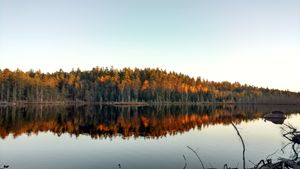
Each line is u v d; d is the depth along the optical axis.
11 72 126.69
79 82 157.88
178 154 25.61
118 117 65.50
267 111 100.62
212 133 38.56
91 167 21.62
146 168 21.16
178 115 73.81
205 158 23.80
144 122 54.22
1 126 44.41
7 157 24.62
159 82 172.12
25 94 129.50
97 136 36.19
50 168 21.31
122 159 24.05
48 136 35.88
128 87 158.00
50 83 145.38
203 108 120.31
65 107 109.00
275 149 26.58
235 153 25.41
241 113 86.19
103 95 157.12
